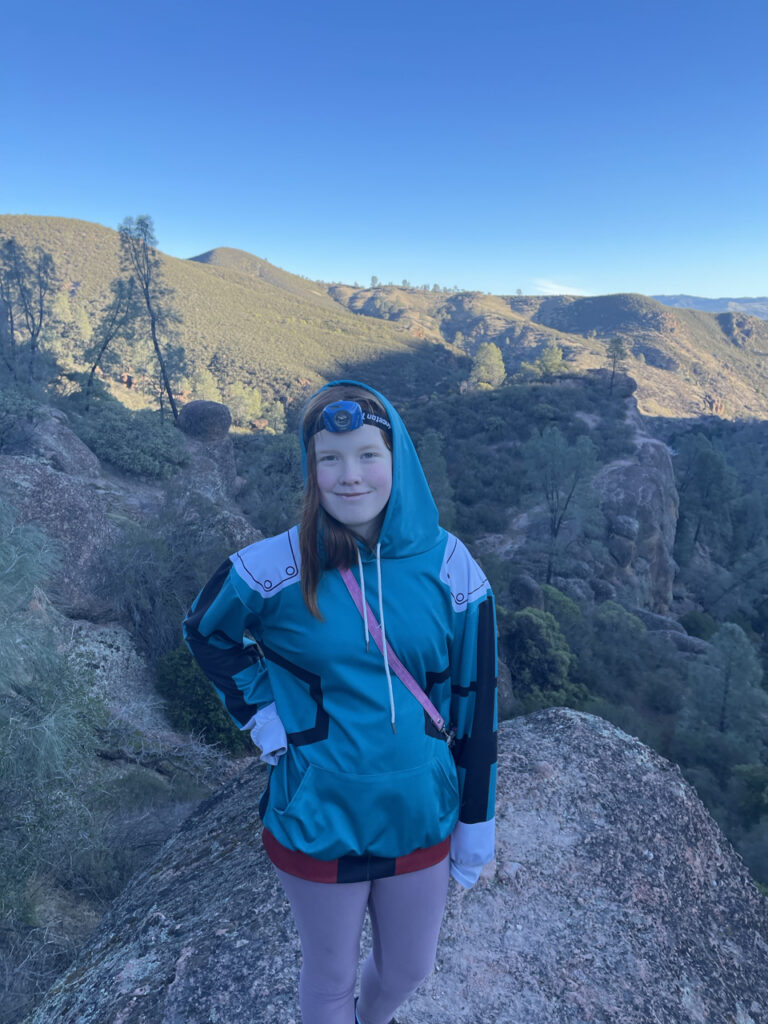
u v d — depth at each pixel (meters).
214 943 2.46
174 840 3.94
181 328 175.75
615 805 3.35
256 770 4.47
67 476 17.12
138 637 16.62
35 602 12.48
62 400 38.31
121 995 2.31
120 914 3.23
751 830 21.81
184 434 36.31
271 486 38.12
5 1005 5.99
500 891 2.78
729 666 29.16
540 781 3.41
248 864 3.07
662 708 33.28
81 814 7.82
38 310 40.50
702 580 61.00
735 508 70.81
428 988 2.35
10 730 7.21
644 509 51.00
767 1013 2.65
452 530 46.69
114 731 12.16
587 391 70.75
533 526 49.47
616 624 37.91
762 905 3.21
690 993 2.53
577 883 2.89
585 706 29.52
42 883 8.05
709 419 190.88
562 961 2.52
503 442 63.16
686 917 2.90
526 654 31.44
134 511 24.56
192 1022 2.15
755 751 27.19
